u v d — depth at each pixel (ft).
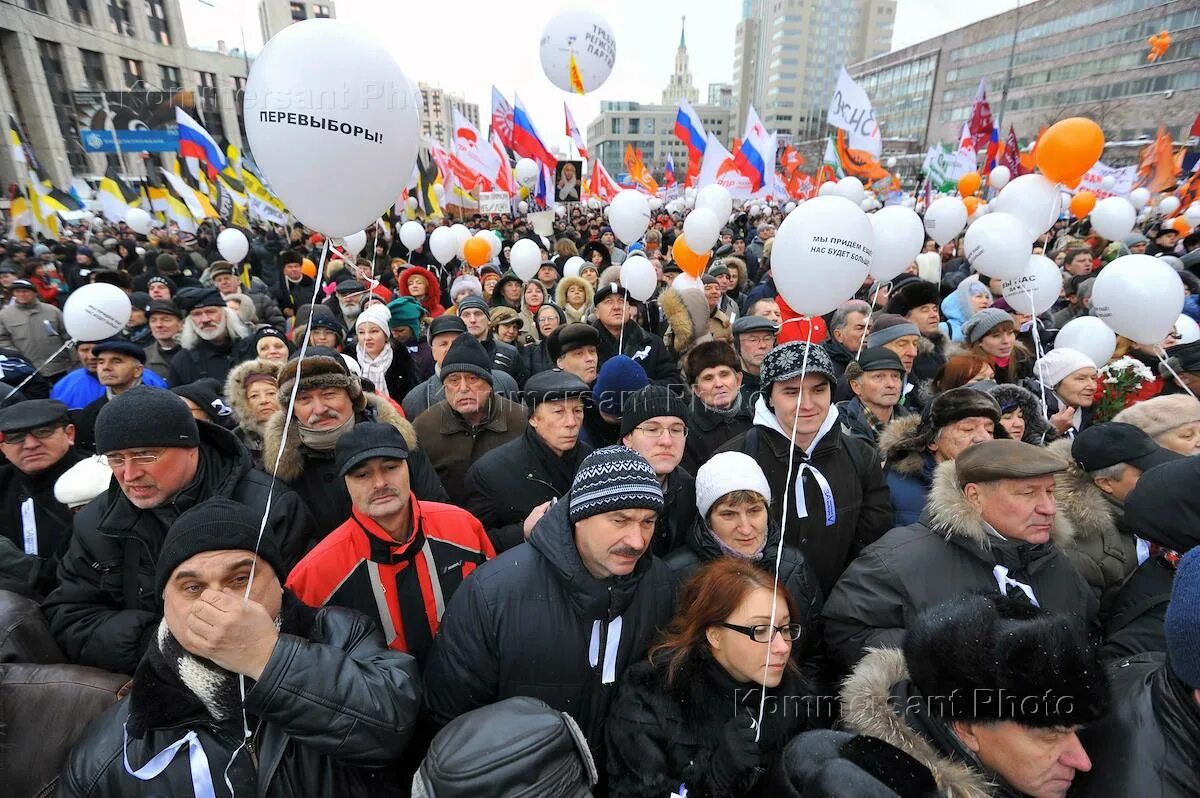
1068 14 153.79
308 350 10.55
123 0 119.14
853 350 13.87
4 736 5.15
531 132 43.01
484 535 7.73
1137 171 53.11
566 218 64.64
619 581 5.56
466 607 5.65
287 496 7.73
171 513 6.70
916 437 8.71
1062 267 25.29
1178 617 3.74
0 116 89.76
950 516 6.29
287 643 4.35
